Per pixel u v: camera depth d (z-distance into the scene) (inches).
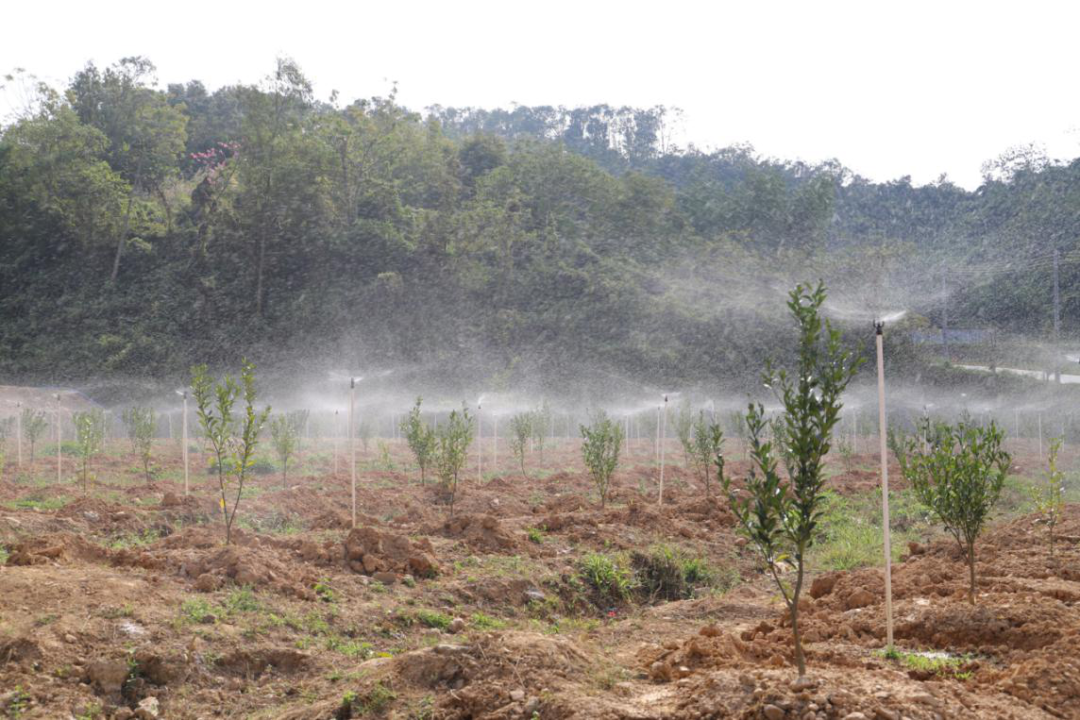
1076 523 507.5
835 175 3986.2
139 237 2723.9
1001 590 361.1
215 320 2418.8
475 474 938.1
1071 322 2332.7
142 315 2413.9
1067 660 250.4
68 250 2662.4
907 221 3292.3
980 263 2556.6
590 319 2427.4
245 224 2610.7
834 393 236.2
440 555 460.1
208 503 588.1
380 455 1112.2
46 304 2481.5
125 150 2790.4
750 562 530.6
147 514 543.8
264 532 548.4
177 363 2231.8
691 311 2399.1
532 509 683.4
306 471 922.7
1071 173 2908.5
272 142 2674.7
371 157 2842.0
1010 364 2159.2
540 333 2405.3
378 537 432.1
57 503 616.1
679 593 482.6
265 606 342.6
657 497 771.4
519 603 414.0
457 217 2628.0
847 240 3255.4
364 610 362.3
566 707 224.7
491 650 259.4
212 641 301.0
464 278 2532.0
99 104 2987.2
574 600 434.6
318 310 2423.7
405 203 3166.8
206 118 3964.1
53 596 309.0
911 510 661.3
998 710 220.1
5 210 2620.6
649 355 2271.2
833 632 326.0
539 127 6486.2
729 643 285.6
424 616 367.9
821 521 632.4
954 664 270.4
